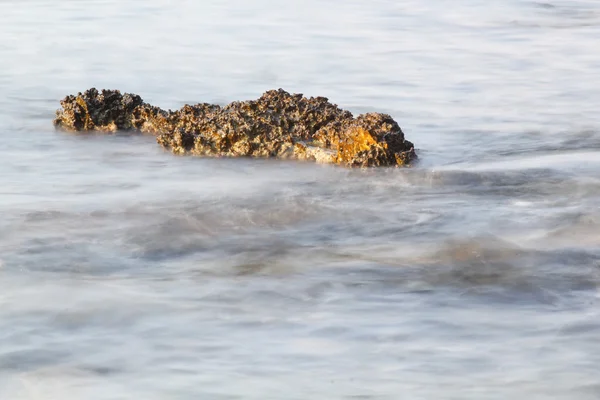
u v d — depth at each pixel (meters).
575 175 38.62
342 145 40.88
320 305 25.41
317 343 23.23
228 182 38.16
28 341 23.39
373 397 20.72
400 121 50.50
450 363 22.17
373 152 40.22
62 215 33.31
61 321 24.42
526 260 28.47
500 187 37.16
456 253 29.27
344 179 38.47
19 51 76.19
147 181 38.44
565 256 28.78
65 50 77.12
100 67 69.31
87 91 48.16
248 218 33.19
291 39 83.62
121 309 25.14
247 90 60.31
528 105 54.50
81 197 35.91
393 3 110.44
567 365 21.98
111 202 35.09
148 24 93.62
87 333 23.83
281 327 24.09
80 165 41.12
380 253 29.48
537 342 23.12
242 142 42.31
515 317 24.53
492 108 53.84
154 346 23.16
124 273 27.88
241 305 25.44
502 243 30.09
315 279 27.23
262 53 75.81
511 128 48.47
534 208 34.12
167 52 76.56
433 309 25.08
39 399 20.83
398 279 27.16
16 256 29.06
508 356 22.47
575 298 25.69
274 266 28.39
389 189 37.03
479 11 102.69
